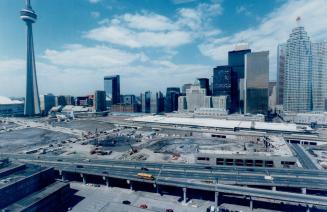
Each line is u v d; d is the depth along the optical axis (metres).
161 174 145.75
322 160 188.00
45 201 106.94
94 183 150.50
